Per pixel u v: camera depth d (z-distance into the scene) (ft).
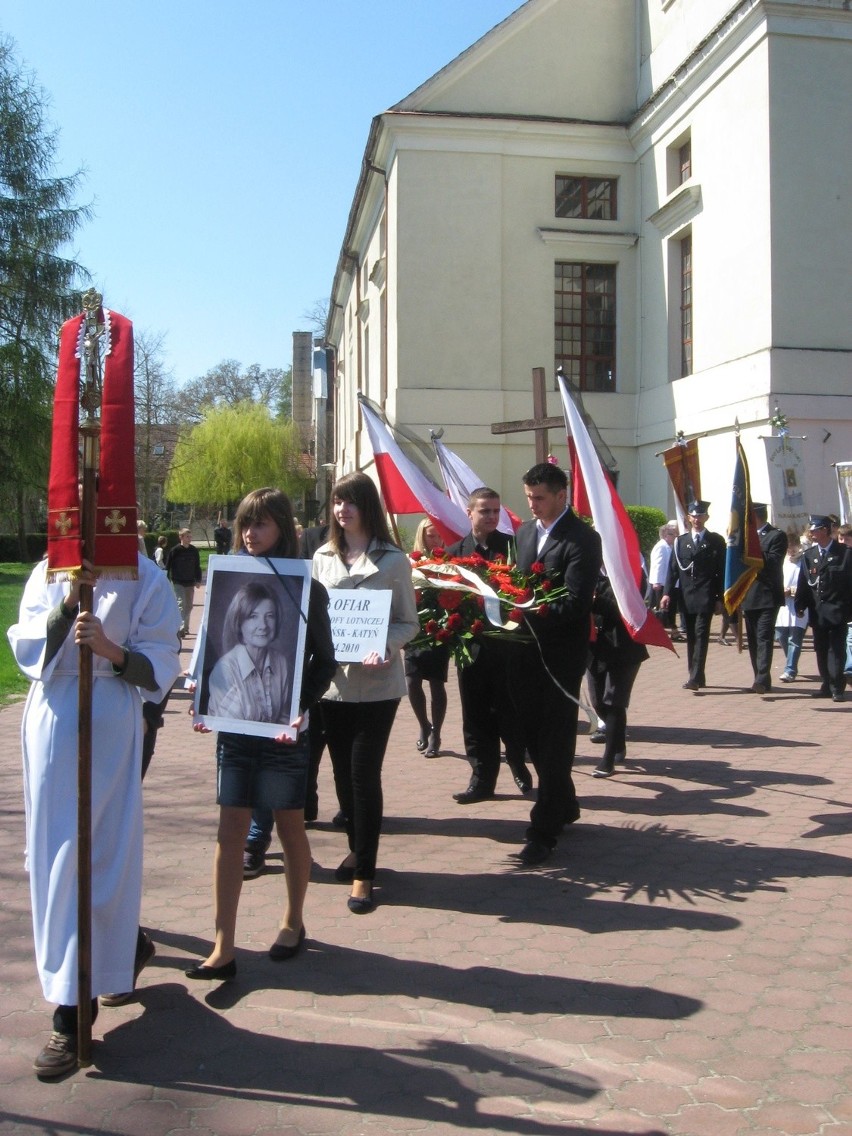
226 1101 10.85
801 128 54.03
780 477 49.29
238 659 13.41
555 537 18.58
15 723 32.40
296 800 13.57
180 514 197.06
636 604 21.75
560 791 18.26
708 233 60.44
